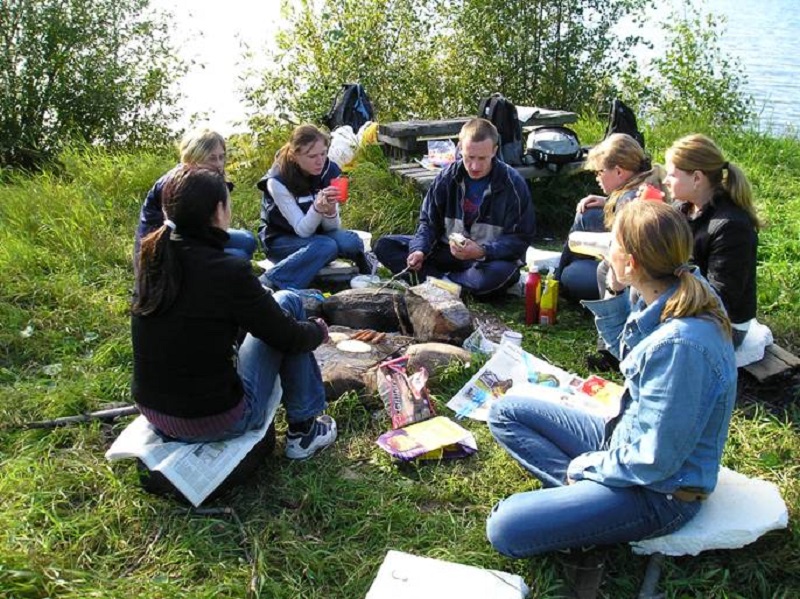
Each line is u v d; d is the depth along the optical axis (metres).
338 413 3.64
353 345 4.07
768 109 12.52
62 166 8.02
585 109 9.35
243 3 14.24
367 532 2.94
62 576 2.65
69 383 3.91
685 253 2.40
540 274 5.06
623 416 2.64
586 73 9.45
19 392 3.83
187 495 2.94
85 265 5.33
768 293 4.95
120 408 3.68
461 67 9.16
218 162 4.38
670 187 3.66
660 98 9.79
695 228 3.68
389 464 3.31
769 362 3.86
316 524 2.99
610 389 3.72
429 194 5.07
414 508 3.06
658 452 2.37
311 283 5.18
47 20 8.36
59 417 3.64
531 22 9.08
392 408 3.56
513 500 2.64
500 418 3.02
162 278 2.79
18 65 8.49
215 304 2.79
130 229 6.08
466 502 3.12
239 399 3.02
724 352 2.37
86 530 2.90
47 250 5.45
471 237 4.99
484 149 4.69
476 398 3.77
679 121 9.14
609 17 9.24
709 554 2.76
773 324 4.58
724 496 2.76
